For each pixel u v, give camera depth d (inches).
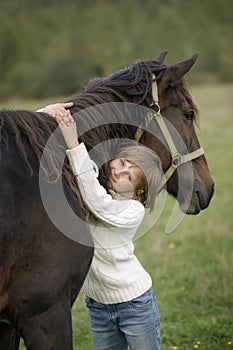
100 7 3257.9
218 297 286.4
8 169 134.4
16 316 136.3
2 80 2490.2
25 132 141.8
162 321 263.7
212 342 242.2
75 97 161.6
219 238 383.2
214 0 3422.7
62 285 137.1
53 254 135.9
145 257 346.6
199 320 263.7
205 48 2588.6
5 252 131.3
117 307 157.6
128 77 166.9
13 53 2632.9
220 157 695.1
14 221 132.1
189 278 312.2
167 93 170.7
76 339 245.8
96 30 2984.7
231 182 563.2
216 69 2389.3
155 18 3144.7
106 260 152.9
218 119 1008.9
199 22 3206.2
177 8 3339.1
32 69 2377.0
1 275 132.1
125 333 160.2
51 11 3366.1
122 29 3009.4
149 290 158.6
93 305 162.9
